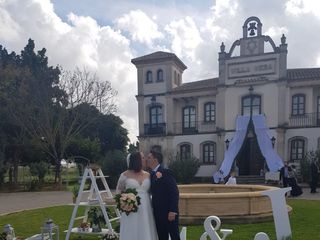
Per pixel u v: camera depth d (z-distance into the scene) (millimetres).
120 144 47938
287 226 6480
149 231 5680
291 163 27625
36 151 32031
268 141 28125
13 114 29766
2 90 30641
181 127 33875
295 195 18359
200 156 32312
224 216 9938
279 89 29625
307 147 28641
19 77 31891
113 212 10031
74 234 8969
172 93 33688
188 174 28859
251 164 29594
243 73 30828
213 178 29781
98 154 37344
